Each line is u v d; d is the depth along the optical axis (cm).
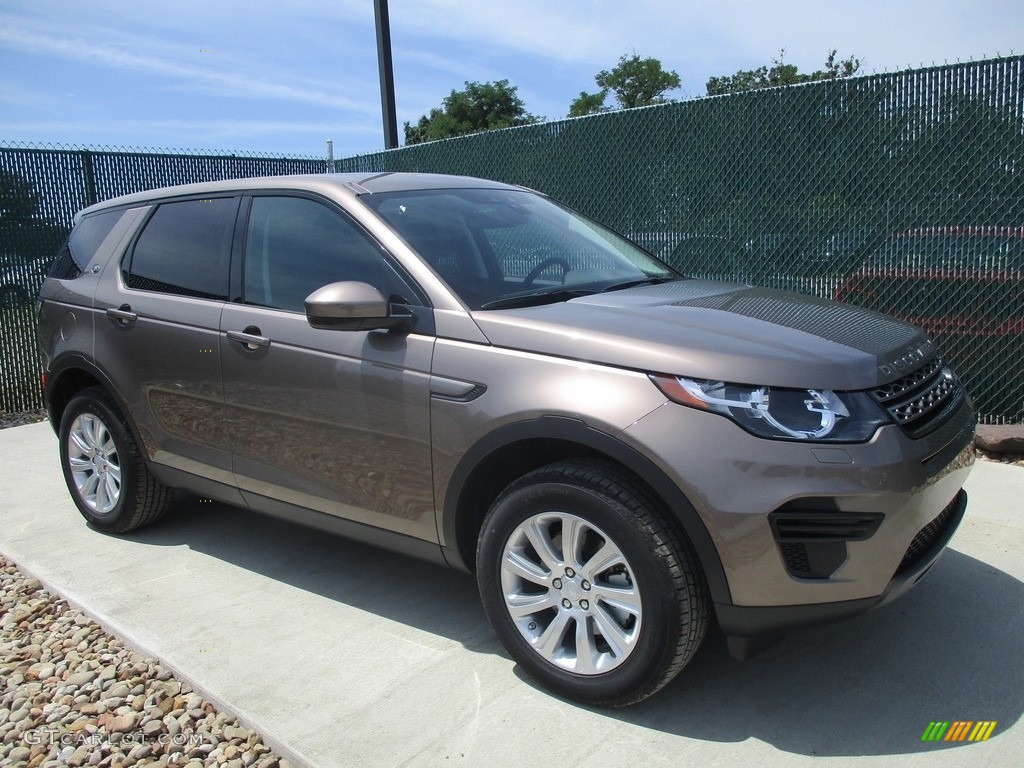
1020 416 566
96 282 445
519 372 286
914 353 299
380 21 1119
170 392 400
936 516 276
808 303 338
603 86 3981
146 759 276
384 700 295
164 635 347
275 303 363
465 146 852
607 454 266
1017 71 535
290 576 403
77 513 503
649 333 278
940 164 571
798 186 634
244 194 394
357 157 980
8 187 794
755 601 254
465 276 326
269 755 274
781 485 246
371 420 321
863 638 325
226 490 394
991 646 316
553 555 285
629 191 729
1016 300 555
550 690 294
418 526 320
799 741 265
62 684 321
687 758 258
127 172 871
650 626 262
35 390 823
